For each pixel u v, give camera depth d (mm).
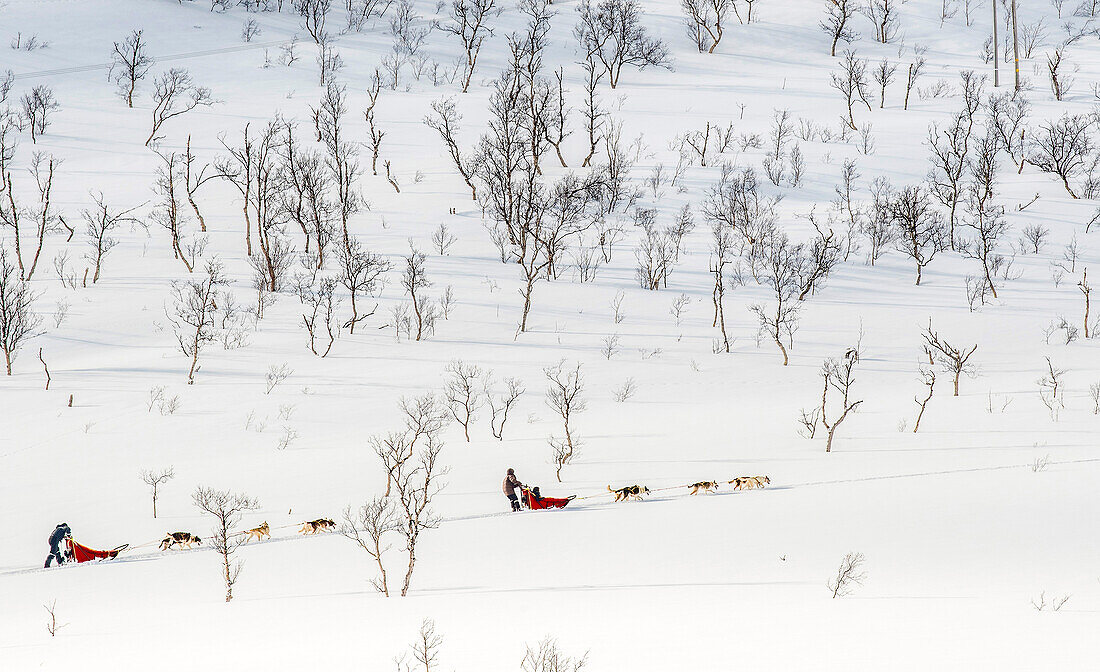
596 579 57562
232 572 64188
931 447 94750
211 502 81375
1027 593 50438
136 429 106938
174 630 49750
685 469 89875
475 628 46562
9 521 79438
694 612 47844
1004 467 84875
